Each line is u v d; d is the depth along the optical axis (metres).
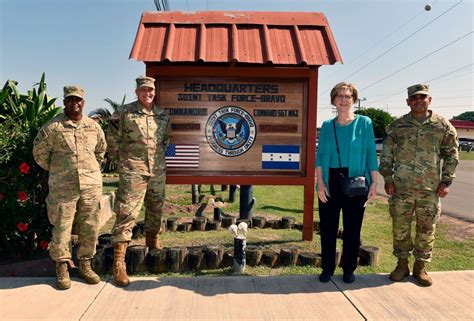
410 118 3.82
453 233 6.69
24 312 3.26
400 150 3.85
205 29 5.23
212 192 12.30
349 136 3.74
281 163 5.34
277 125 5.31
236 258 4.46
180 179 5.21
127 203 4.06
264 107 5.29
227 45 5.05
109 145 4.31
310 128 5.27
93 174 3.82
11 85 6.26
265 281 3.97
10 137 4.75
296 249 4.81
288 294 3.68
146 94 4.17
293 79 5.27
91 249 3.88
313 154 5.32
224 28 5.29
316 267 4.68
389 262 4.97
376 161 3.79
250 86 5.27
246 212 7.25
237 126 5.28
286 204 10.23
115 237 3.97
